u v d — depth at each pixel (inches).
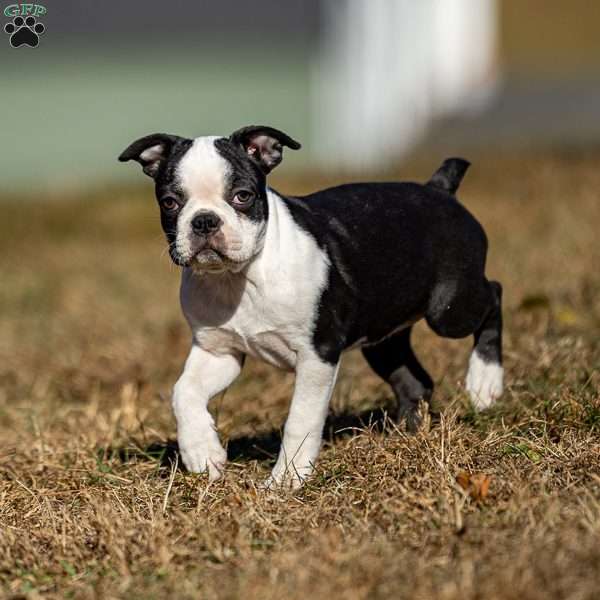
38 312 762.2
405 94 1678.2
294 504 345.7
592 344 477.7
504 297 581.6
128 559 313.1
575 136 1109.1
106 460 416.5
